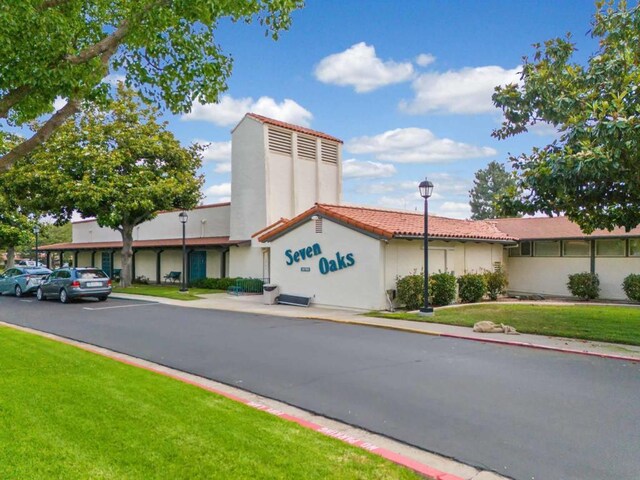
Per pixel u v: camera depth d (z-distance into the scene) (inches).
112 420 204.7
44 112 362.6
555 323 523.2
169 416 212.7
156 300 836.0
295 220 741.3
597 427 222.1
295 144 1047.6
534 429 219.8
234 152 1049.5
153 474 157.6
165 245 1171.9
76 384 260.7
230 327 526.3
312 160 1090.1
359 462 172.9
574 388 286.8
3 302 824.3
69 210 1031.6
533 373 323.0
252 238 987.3
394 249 671.1
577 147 417.7
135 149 1013.2
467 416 237.3
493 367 340.2
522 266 960.9
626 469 179.5
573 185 419.5
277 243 786.2
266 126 999.0
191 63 370.9
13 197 1051.3
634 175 400.8
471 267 844.6
